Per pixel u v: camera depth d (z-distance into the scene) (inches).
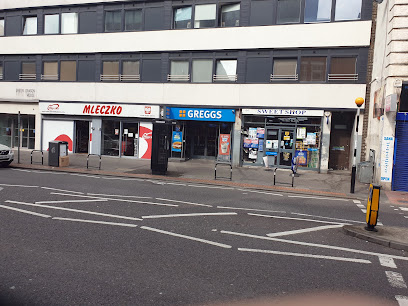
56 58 859.4
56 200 350.0
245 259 209.3
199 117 756.6
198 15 754.2
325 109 676.1
